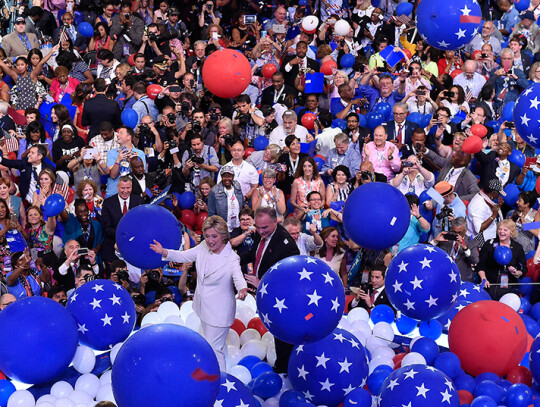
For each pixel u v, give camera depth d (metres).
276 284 12.12
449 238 17.80
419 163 21.06
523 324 14.23
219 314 14.02
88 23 26.72
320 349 13.40
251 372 14.61
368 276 17.27
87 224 19.02
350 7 28.83
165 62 24.59
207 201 20.28
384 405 12.40
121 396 10.45
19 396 13.05
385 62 25.95
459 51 26.62
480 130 21.89
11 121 22.34
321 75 23.42
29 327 13.28
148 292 17.92
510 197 21.14
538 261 17.69
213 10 28.78
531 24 29.02
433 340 14.74
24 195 20.62
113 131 21.36
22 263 17.12
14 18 27.53
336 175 20.06
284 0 29.05
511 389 13.17
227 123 21.39
